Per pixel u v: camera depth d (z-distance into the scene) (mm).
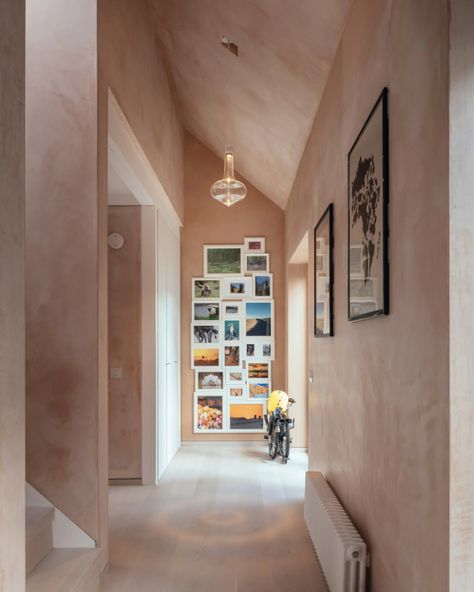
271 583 3000
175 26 4422
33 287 2938
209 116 5883
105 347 3086
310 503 3492
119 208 5176
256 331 7078
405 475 1791
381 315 2076
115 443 5102
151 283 5141
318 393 3951
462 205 1427
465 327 1420
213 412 7039
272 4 3076
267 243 7121
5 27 1617
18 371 1680
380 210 2062
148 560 3311
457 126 1429
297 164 5199
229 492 4809
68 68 2979
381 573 2098
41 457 2910
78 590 2506
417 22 1687
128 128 3732
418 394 1664
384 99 2021
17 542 1655
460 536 1408
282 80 3889
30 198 2961
